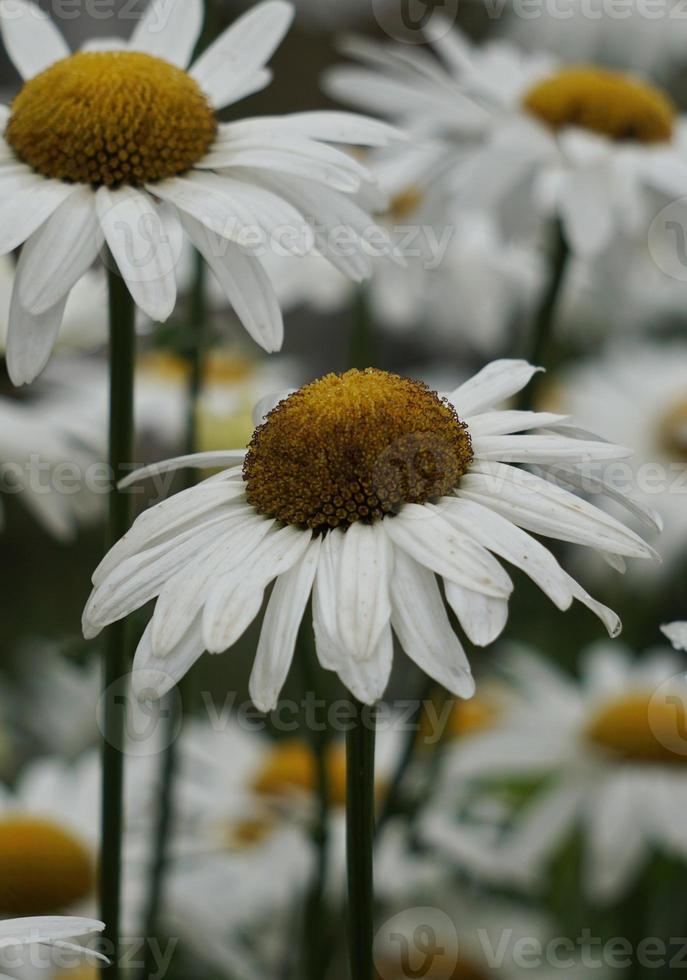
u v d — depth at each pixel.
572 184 0.69
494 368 0.57
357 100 0.72
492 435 0.55
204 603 0.53
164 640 0.53
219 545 0.54
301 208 0.58
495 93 0.73
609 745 0.70
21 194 0.57
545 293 0.67
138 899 0.65
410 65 0.73
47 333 0.57
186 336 0.63
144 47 0.61
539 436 0.55
